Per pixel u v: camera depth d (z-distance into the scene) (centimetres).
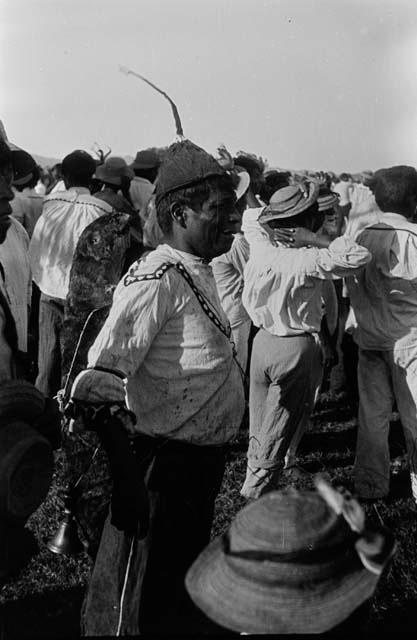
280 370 406
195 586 177
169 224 252
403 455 545
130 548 244
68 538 362
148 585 242
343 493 177
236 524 179
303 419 427
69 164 546
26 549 235
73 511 319
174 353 241
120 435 230
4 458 219
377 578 172
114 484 231
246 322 523
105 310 315
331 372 675
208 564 178
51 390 561
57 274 542
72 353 318
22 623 325
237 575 171
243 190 471
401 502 462
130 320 234
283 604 166
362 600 168
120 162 603
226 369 249
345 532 173
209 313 246
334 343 470
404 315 420
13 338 247
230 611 169
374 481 455
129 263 459
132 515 231
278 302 403
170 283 239
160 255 247
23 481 223
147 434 247
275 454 421
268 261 404
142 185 752
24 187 642
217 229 250
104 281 316
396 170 417
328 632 170
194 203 246
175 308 240
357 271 397
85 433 309
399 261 411
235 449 542
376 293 423
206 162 248
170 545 243
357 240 427
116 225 320
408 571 369
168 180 248
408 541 401
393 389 447
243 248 508
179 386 242
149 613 242
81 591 354
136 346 234
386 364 444
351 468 520
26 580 359
